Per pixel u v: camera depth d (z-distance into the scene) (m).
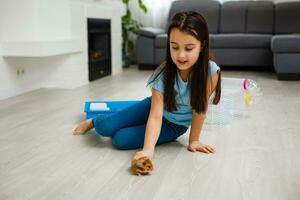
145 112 1.67
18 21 2.95
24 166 1.44
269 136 1.87
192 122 1.62
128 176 1.34
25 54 2.92
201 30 1.36
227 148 1.67
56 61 3.44
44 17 3.02
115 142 1.63
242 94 2.35
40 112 2.41
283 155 1.58
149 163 1.34
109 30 4.36
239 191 1.22
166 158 1.53
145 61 4.91
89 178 1.32
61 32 3.30
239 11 5.14
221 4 5.31
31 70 3.35
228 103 2.16
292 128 2.03
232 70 4.81
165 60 1.49
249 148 1.68
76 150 1.64
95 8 3.91
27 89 3.28
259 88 3.20
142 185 1.26
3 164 1.46
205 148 1.62
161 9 5.55
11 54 2.92
